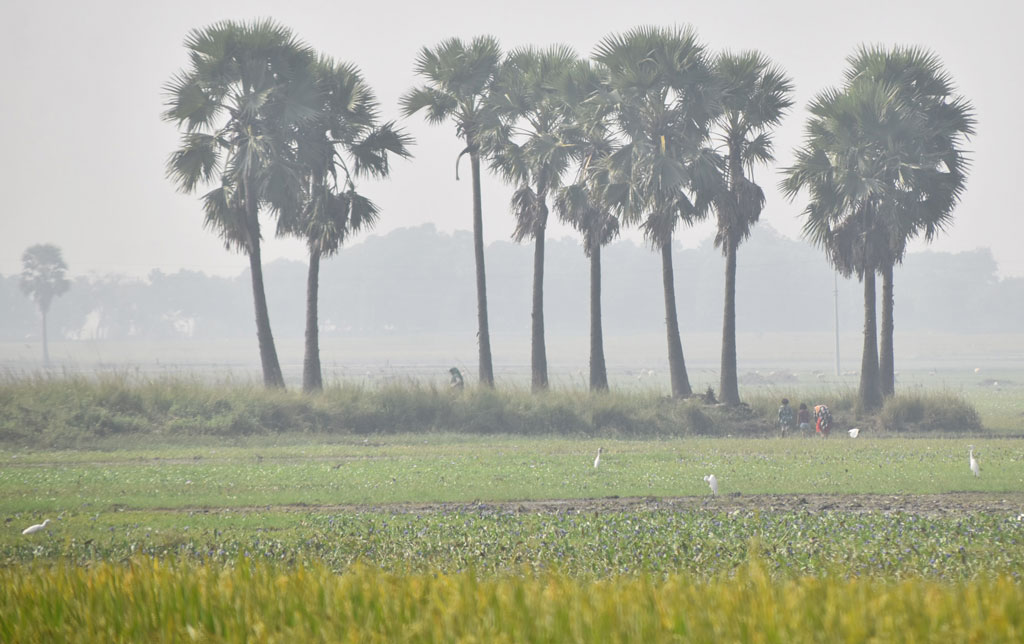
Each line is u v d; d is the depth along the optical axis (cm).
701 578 4406
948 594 3117
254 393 14300
